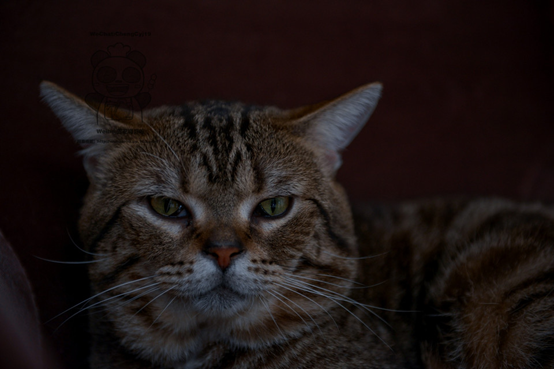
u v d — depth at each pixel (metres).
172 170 0.34
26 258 0.36
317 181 0.37
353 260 0.38
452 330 0.38
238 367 0.36
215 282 0.34
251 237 0.34
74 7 0.39
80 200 0.38
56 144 0.38
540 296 0.36
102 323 0.37
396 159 0.48
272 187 0.35
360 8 0.44
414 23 0.45
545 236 0.38
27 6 0.38
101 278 0.35
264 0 0.43
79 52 0.39
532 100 0.47
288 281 0.35
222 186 0.34
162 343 0.36
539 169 0.48
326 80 0.45
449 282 0.39
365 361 0.36
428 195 0.48
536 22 0.45
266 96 0.45
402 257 0.41
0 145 0.36
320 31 0.44
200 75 0.43
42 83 0.35
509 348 0.36
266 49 0.44
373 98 0.38
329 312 0.37
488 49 0.46
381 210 0.44
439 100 0.47
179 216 0.34
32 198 0.37
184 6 0.42
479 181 0.48
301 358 0.36
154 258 0.34
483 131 0.48
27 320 0.33
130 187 0.35
